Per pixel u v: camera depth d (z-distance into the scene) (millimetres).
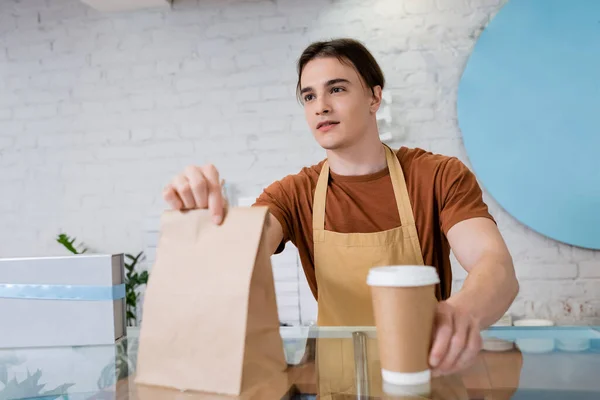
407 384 602
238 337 631
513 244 2561
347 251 1370
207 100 2822
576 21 2467
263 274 676
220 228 685
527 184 2512
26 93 2973
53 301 895
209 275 666
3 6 3000
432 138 2627
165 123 2854
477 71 2555
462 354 646
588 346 741
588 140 2461
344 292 1380
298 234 1472
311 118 1387
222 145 2803
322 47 1373
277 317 696
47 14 2965
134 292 2668
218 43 2820
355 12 2701
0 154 2986
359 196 1406
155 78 2869
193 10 2844
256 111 2779
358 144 1381
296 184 1479
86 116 2922
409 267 613
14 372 744
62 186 2936
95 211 2902
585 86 2463
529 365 660
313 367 695
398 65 2656
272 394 607
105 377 711
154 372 672
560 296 2523
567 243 2492
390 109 2646
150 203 2857
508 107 2527
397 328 602
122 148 2889
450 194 1288
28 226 2955
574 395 559
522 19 2518
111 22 2908
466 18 2621
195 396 623
